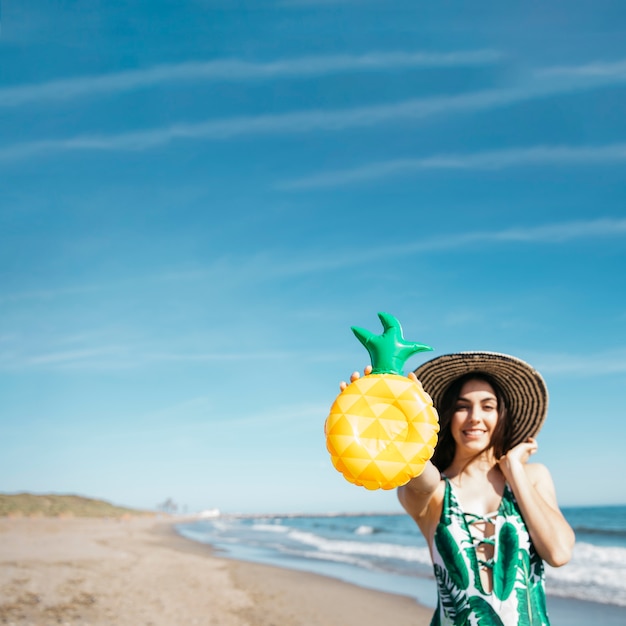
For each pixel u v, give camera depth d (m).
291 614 9.87
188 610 9.88
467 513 2.32
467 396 2.54
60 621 8.50
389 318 2.12
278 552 21.73
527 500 2.28
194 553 21.23
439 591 2.31
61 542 23.42
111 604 9.91
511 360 2.47
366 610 10.16
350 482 1.90
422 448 1.88
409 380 1.96
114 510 86.31
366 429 1.89
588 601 9.85
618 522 39.97
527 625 2.13
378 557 18.42
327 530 39.75
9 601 9.60
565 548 2.23
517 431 2.57
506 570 2.19
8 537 24.47
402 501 2.49
